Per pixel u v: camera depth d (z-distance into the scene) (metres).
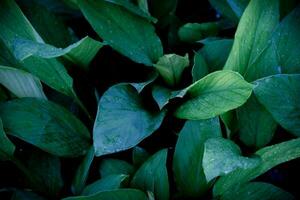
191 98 0.82
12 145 0.81
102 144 0.77
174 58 0.83
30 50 0.77
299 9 0.82
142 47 0.88
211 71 0.89
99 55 0.95
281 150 0.74
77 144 0.85
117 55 0.96
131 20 0.88
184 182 0.81
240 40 0.78
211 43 0.90
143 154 0.85
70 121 0.86
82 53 0.85
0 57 0.86
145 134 0.79
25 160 0.87
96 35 1.02
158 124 0.81
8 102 0.83
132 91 0.85
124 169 0.83
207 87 0.79
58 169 0.86
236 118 0.84
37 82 0.86
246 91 0.73
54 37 0.90
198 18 1.08
